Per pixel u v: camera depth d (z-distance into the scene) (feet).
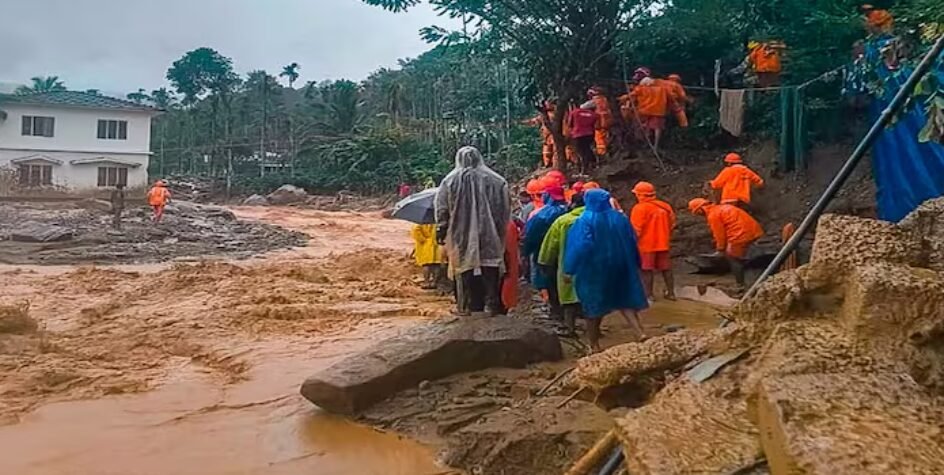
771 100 56.80
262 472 18.43
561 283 30.81
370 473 18.45
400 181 178.29
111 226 91.04
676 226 51.26
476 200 31.37
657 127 59.31
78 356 30.07
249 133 239.50
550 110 63.52
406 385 23.57
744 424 11.25
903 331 11.82
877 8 51.34
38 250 72.95
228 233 94.38
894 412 9.68
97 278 54.34
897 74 38.96
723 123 56.39
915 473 8.27
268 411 23.27
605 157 62.28
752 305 14.39
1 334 32.73
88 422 22.03
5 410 22.94
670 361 16.63
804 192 51.39
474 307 32.24
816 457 8.59
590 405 19.57
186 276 52.54
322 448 20.12
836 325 12.87
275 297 43.37
